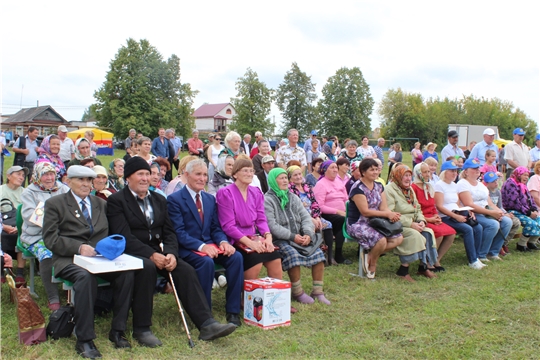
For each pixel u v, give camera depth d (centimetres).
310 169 1391
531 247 773
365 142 1182
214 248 439
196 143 1389
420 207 636
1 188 557
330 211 660
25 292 369
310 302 489
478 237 673
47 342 368
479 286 560
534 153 1054
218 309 470
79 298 357
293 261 484
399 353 377
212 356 363
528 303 498
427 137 7062
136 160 427
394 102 7244
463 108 7494
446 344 395
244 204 483
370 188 597
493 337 409
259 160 814
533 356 377
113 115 4478
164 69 4812
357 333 415
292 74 5731
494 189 758
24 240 466
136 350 365
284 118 5819
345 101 5562
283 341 393
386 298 513
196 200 465
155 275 395
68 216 405
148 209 435
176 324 425
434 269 628
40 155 736
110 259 374
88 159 629
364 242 572
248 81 5181
